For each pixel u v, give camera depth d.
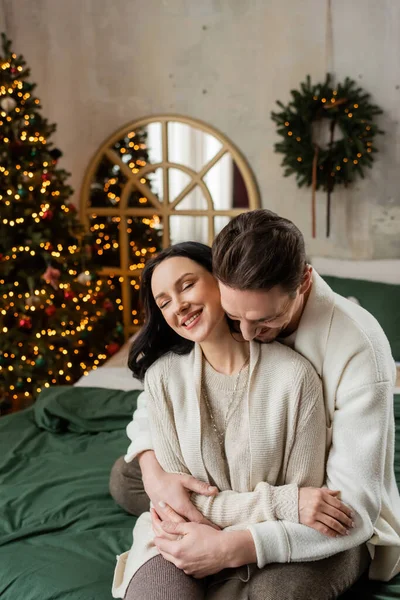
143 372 1.37
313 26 3.24
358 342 1.19
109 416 2.21
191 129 3.51
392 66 3.19
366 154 3.19
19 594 1.35
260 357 1.24
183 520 1.22
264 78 3.36
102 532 1.58
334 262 3.32
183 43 3.41
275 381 1.22
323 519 1.15
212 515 1.22
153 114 3.54
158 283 1.21
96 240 3.75
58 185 3.16
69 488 1.81
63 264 3.13
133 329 3.77
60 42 3.54
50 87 3.61
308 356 1.24
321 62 3.28
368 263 3.25
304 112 3.21
